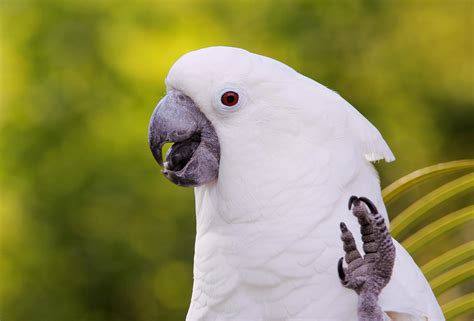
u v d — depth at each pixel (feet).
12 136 57.67
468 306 22.58
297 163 19.49
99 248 54.80
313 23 57.00
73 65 58.44
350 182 19.58
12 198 56.80
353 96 55.98
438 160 54.39
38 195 56.34
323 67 56.18
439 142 54.85
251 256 19.61
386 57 56.65
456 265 24.94
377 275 17.74
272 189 19.47
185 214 54.08
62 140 56.90
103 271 54.85
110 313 55.01
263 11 57.31
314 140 19.58
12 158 57.26
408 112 55.21
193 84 20.03
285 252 19.31
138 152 55.06
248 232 19.65
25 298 55.62
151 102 56.24
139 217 54.39
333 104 19.88
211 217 20.47
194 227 53.93
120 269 54.65
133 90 56.80
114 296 55.11
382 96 55.77
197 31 57.26
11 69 59.26
